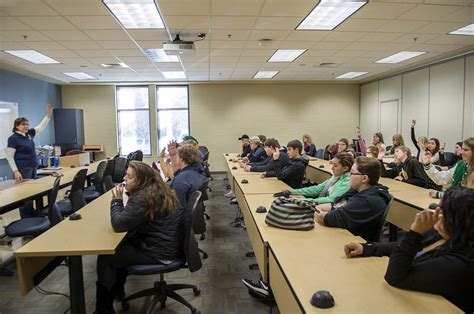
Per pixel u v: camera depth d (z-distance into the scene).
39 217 3.49
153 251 2.25
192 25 4.53
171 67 7.48
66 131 8.95
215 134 10.08
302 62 7.20
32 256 1.88
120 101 9.86
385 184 3.85
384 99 9.13
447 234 1.24
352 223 2.05
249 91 10.11
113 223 2.14
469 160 2.91
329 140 10.38
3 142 6.93
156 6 3.83
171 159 3.96
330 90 10.33
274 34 5.02
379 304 1.19
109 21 4.29
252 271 3.23
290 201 2.18
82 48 5.60
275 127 10.23
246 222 3.00
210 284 2.96
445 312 1.13
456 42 5.65
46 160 6.79
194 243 2.34
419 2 3.84
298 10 4.03
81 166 6.00
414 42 5.63
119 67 7.34
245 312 2.51
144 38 5.08
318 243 1.83
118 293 2.45
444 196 1.24
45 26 4.41
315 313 1.15
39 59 6.42
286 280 1.41
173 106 9.98
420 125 7.71
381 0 3.78
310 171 5.97
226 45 5.63
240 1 3.73
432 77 7.30
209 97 10.01
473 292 1.17
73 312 2.11
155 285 2.57
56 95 9.35
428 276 1.23
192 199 2.38
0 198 3.33
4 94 7.07
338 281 1.38
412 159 4.20
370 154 4.94
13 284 3.00
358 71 8.42
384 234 3.98
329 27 4.77
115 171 5.44
